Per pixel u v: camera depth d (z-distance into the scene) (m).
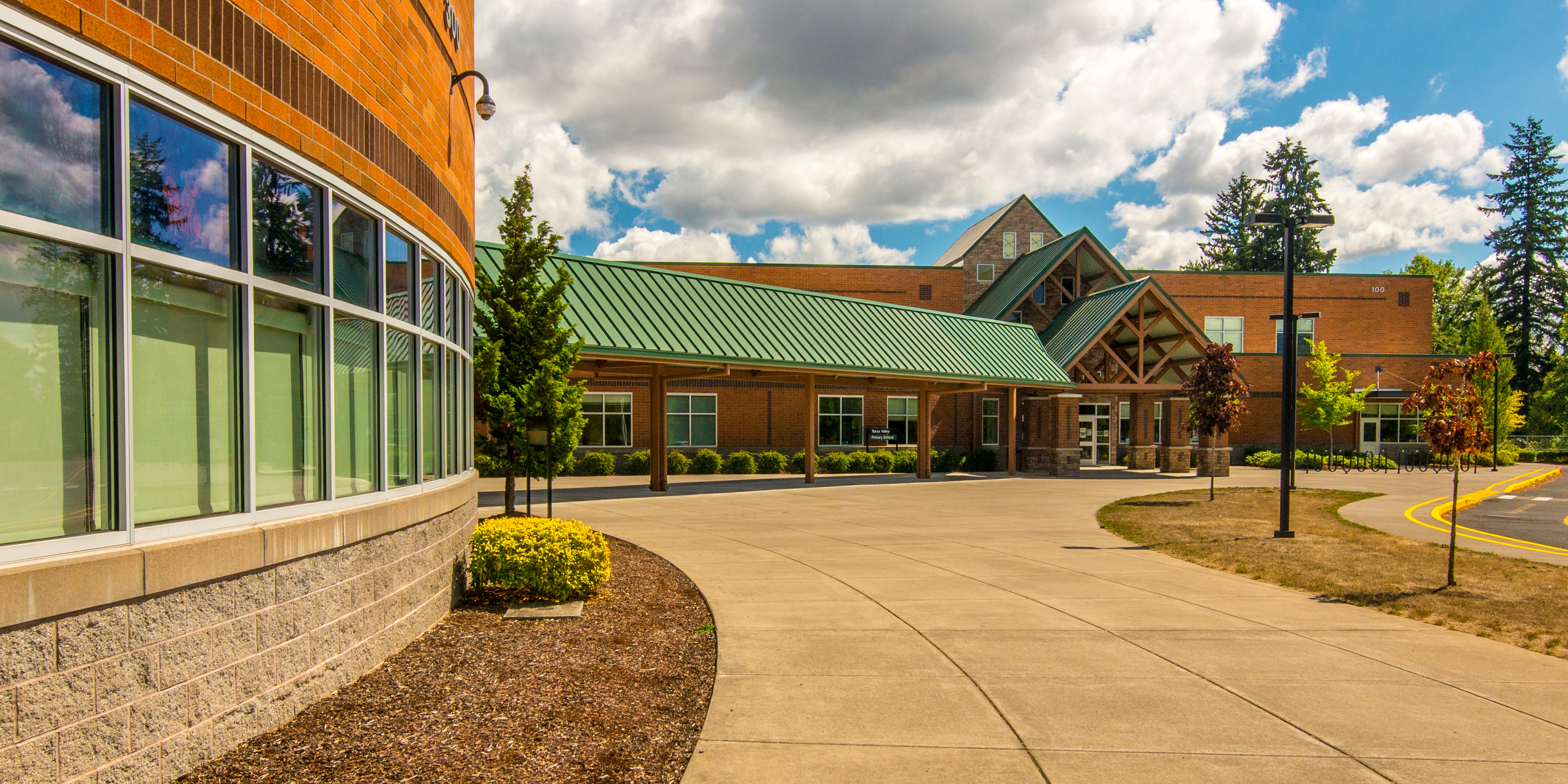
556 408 13.56
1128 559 11.64
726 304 22.97
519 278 14.44
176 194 4.09
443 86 7.78
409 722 4.83
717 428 32.44
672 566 10.32
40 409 3.45
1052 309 36.78
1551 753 4.68
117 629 3.61
